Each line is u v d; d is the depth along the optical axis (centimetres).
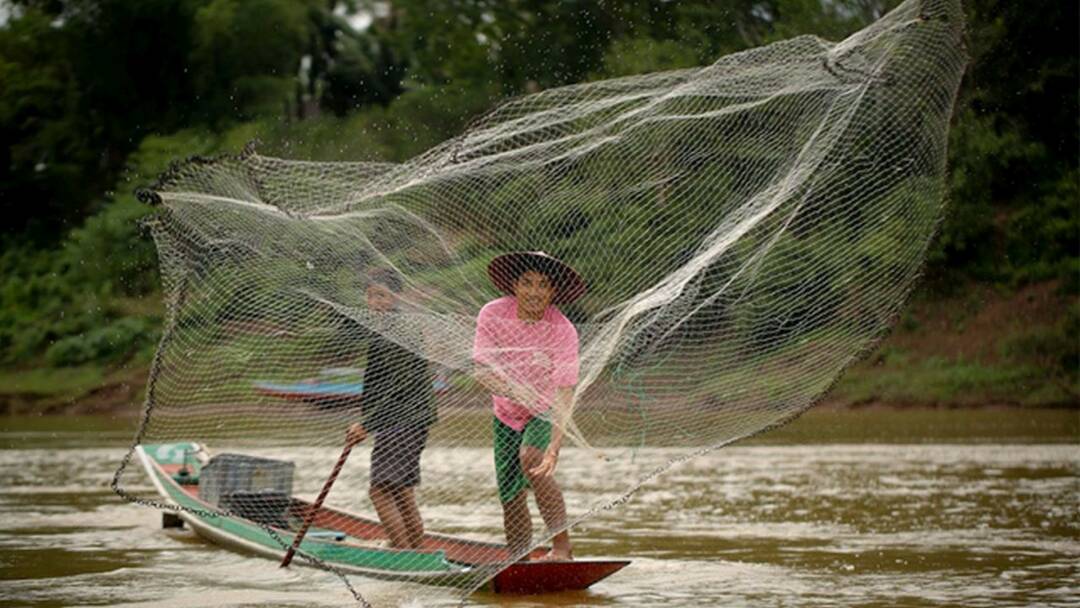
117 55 9750
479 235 2148
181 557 2561
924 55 1997
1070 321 7225
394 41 9581
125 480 4122
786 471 4281
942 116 2006
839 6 5756
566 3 8025
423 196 2156
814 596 2122
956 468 4297
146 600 2098
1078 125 7181
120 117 9819
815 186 2033
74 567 2448
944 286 7619
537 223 2167
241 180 2067
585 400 2039
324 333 2053
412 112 8575
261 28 9519
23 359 8206
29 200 9675
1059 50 7044
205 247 2027
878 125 2025
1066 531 2842
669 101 2155
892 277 1969
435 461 2258
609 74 6806
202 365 1997
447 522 2898
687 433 1942
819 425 6284
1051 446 5088
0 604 2069
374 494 2205
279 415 2034
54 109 9881
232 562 2481
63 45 9888
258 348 2030
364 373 2077
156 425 1983
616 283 2109
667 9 6838
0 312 8475
